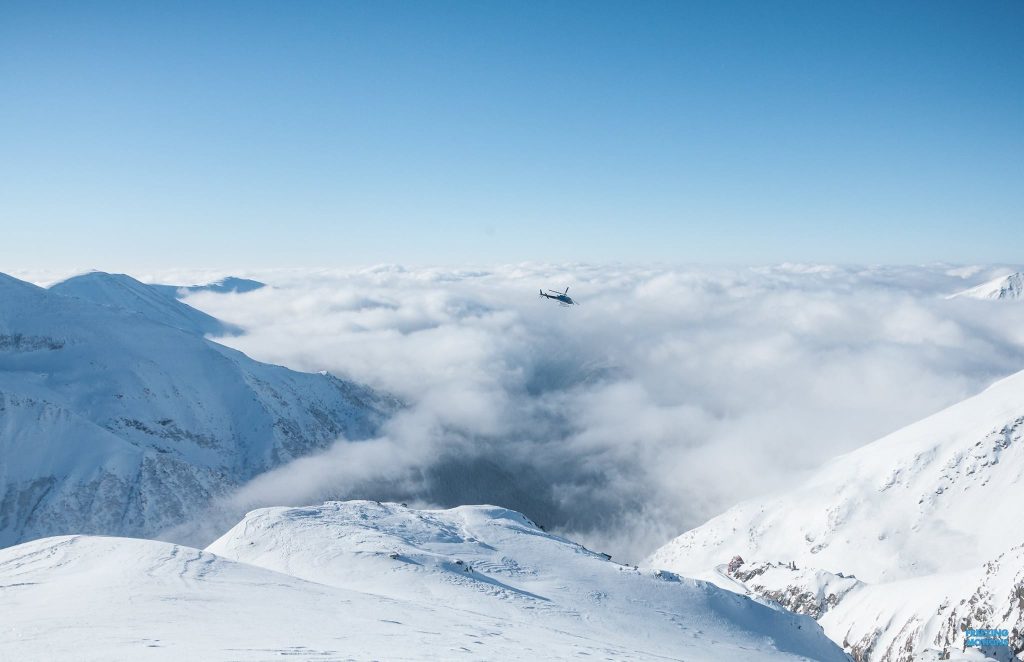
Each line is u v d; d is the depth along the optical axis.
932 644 120.94
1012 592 109.69
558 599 72.75
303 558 74.88
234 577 45.03
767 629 82.44
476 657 25.75
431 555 78.38
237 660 20.02
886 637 136.50
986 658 57.75
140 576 41.47
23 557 46.62
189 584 40.44
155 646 22.09
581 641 42.66
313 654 22.06
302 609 35.78
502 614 57.75
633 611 74.00
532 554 94.81
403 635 30.06
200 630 26.36
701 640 68.88
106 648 21.53
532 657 28.31
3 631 24.81
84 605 31.66
